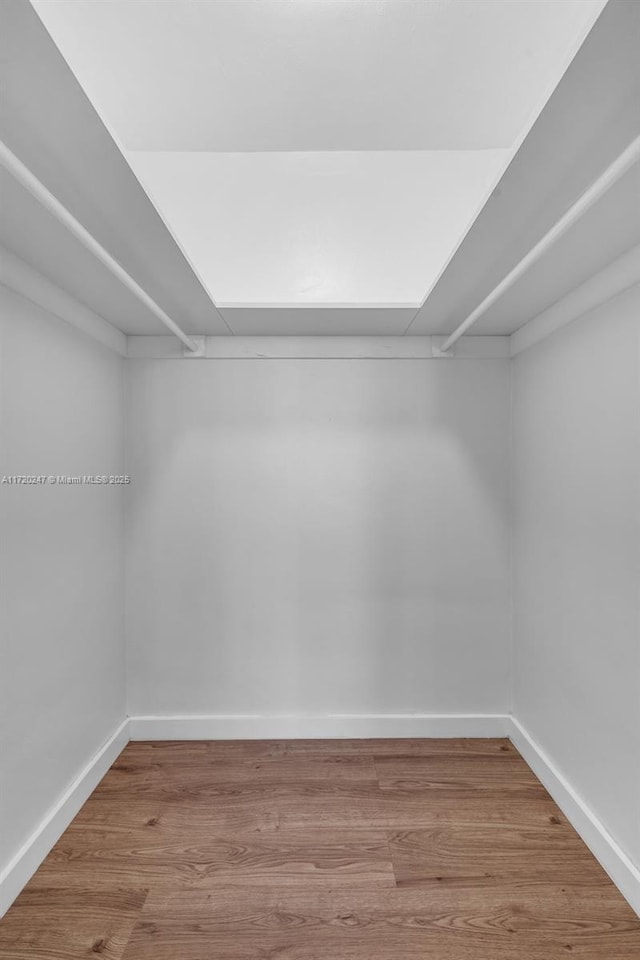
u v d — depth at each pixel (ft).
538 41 6.57
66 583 7.77
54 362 7.45
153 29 6.38
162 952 5.65
